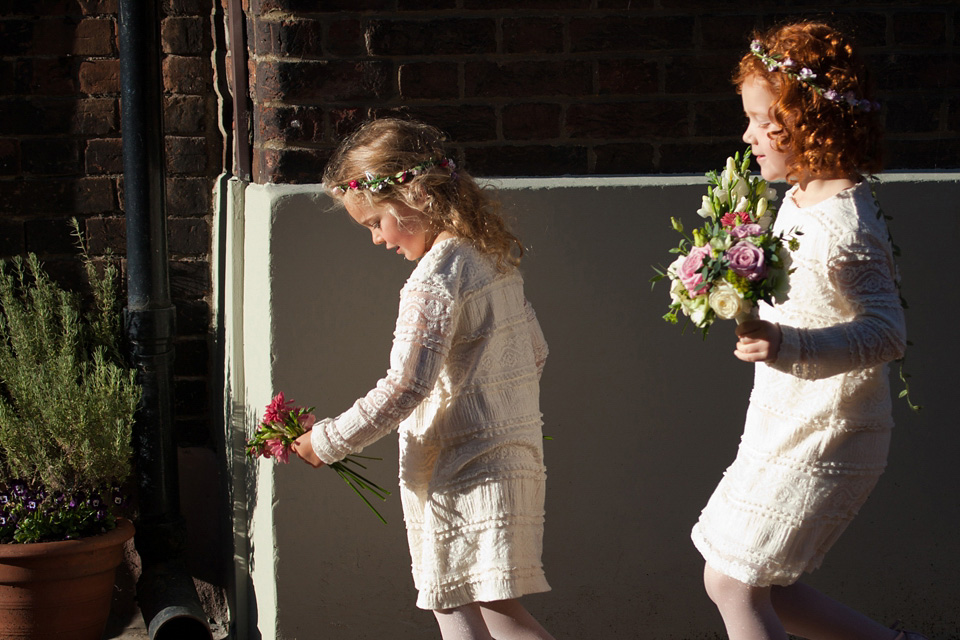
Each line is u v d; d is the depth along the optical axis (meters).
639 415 3.16
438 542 2.30
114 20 3.59
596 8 3.06
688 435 3.18
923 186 3.12
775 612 2.39
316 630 3.09
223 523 3.74
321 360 2.99
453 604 2.29
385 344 3.03
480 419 2.30
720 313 1.95
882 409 2.20
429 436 2.36
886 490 3.22
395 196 2.33
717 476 3.21
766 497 2.18
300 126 2.99
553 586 3.20
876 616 3.27
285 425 2.39
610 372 3.13
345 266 2.98
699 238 2.07
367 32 2.98
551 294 3.07
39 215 3.65
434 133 2.42
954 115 3.22
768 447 2.21
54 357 3.41
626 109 3.12
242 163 3.36
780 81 2.12
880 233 2.08
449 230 2.35
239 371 3.30
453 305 2.24
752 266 1.94
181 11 3.62
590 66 3.09
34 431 3.23
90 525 3.23
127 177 3.34
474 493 2.28
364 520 3.08
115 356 3.55
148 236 3.37
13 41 3.54
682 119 3.14
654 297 3.11
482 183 3.02
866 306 2.04
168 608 3.10
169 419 3.47
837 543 3.24
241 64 3.31
